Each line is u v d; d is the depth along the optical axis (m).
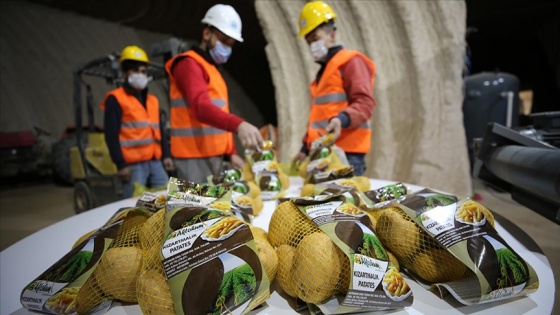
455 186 2.87
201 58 1.61
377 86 3.06
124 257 0.56
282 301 0.59
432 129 2.91
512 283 0.53
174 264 0.50
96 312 0.56
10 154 4.96
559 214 0.70
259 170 1.26
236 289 0.50
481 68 6.85
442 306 0.54
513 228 0.86
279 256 0.60
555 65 5.33
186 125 1.68
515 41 6.45
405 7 2.78
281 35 3.31
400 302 0.53
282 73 3.38
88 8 6.30
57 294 0.54
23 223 3.41
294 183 1.49
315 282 0.52
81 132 3.54
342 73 1.62
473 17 5.15
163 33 7.60
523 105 5.91
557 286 0.67
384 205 0.74
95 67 3.66
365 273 0.52
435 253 0.58
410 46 2.86
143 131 2.61
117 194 3.07
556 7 4.77
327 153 1.25
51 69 6.16
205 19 1.63
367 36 3.00
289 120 3.42
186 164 1.73
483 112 3.70
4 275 0.68
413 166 2.97
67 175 4.97
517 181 0.82
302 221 0.63
